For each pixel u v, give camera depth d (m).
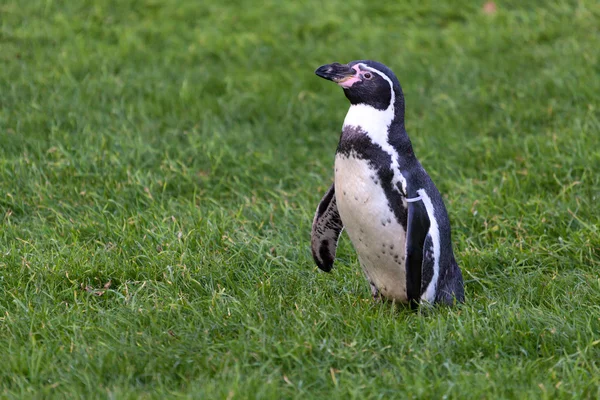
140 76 16.56
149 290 9.55
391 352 8.00
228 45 18.53
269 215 11.82
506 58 17.70
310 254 10.77
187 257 10.13
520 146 13.91
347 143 8.65
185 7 20.09
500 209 11.80
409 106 16.39
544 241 10.97
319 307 8.91
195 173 13.20
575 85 15.90
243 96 16.31
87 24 18.77
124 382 7.53
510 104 15.74
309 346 7.91
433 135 14.91
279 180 13.23
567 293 9.48
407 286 8.55
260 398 7.11
